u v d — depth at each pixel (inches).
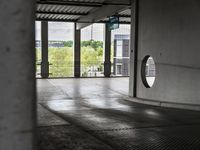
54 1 525.3
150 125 299.3
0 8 55.0
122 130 277.7
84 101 472.4
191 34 392.2
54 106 419.8
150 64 967.6
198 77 388.5
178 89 409.4
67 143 234.2
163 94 429.4
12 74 56.3
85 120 322.0
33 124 59.0
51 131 271.4
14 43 56.1
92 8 618.2
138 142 239.0
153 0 440.8
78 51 935.7
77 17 749.9
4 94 56.1
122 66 1091.9
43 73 902.4
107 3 509.7
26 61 57.4
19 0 56.0
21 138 57.3
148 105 430.0
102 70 1051.3
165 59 425.1
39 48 962.1
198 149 223.6
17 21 56.1
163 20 425.7
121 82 796.0
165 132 272.2
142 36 465.7
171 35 415.5
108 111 381.1
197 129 284.8
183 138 252.7
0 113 56.1
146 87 462.3
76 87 667.4
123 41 1091.9
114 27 607.2
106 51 951.0
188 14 394.0
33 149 58.9
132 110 388.5
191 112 371.6
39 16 739.4
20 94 57.0
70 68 1026.7
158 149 221.3
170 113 366.0
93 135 259.3
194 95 393.1
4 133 56.3
